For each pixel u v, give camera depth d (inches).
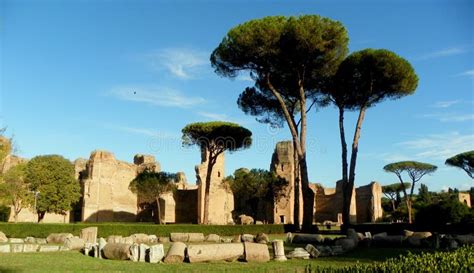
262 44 1300.4
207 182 1877.5
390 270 333.1
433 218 1684.3
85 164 2635.3
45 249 756.6
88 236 924.6
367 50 1363.2
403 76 1366.9
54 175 2100.1
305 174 1314.0
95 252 665.6
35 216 2249.0
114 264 575.8
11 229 1191.6
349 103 1485.0
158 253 614.2
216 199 2475.4
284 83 1488.7
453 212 1668.3
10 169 1855.3
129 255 624.7
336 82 1448.1
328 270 414.3
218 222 2454.5
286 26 1289.4
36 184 2058.3
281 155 2576.3
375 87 1413.6
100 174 2431.1
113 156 2522.1
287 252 727.7
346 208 1343.5
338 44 1349.7
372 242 906.1
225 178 2522.1
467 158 2444.6
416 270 328.8
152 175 2212.1
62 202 2110.0
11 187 1800.0
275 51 1310.3
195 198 2544.3
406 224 1390.3
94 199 2378.2
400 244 880.3
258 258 615.2
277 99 1534.2
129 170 2613.2
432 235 883.4
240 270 516.4
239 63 1379.2
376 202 2994.6
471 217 1667.1
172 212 2461.9
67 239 797.2
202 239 1163.3
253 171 2319.1
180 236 1159.0
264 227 1464.1
